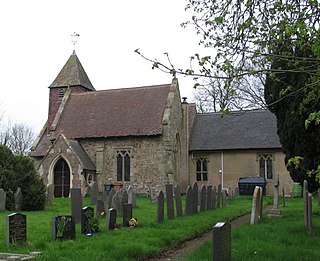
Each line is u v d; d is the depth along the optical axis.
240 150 33.81
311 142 14.51
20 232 9.60
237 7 8.21
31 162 19.83
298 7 7.18
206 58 7.61
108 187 31.02
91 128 32.91
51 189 21.25
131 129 31.58
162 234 10.84
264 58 7.57
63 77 37.75
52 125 33.88
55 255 8.03
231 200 26.00
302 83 13.16
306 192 11.76
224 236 6.20
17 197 18.61
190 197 16.48
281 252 8.23
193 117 37.50
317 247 8.84
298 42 6.75
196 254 8.40
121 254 8.36
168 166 30.47
